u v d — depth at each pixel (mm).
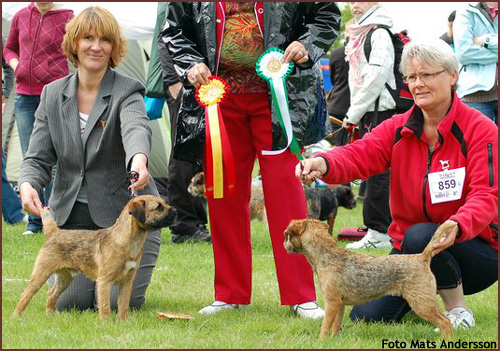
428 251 3857
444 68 4176
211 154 4770
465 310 4336
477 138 4203
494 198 4086
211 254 7316
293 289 4723
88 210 4836
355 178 4461
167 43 4836
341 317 4078
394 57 7512
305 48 4621
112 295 4770
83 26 4609
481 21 7781
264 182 4805
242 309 4895
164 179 10516
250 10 4672
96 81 4762
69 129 4723
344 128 7973
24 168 4734
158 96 7637
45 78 8383
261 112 4773
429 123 4336
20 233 8719
